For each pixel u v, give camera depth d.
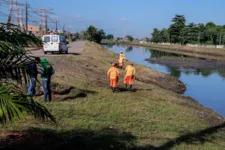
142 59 68.88
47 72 12.68
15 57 5.42
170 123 12.46
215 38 136.12
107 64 31.86
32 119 10.28
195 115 14.89
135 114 13.04
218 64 59.81
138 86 20.59
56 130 9.64
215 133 12.41
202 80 36.56
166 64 57.53
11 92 4.95
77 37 165.50
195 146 10.00
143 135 10.34
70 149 8.03
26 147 7.68
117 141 9.20
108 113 12.63
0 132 8.84
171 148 9.45
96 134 9.77
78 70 23.06
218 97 26.12
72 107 12.66
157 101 16.34
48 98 13.16
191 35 143.75
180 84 31.38
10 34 5.36
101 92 16.28
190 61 65.12
